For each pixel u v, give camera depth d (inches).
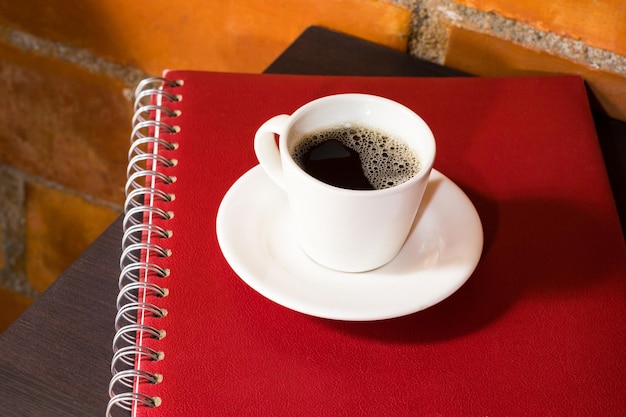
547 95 23.1
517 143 21.9
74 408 18.1
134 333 19.1
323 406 17.2
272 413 17.1
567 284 19.1
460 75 25.4
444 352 18.0
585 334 18.3
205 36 28.6
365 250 18.1
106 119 32.2
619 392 17.5
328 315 17.2
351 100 18.8
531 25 24.1
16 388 18.3
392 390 17.4
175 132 21.5
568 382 17.6
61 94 32.3
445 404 17.3
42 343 18.9
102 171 34.1
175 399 17.2
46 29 30.7
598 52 23.7
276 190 19.5
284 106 22.4
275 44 27.8
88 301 19.6
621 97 24.1
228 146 21.3
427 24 25.2
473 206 19.4
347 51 25.7
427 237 19.0
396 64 25.5
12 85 32.9
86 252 20.5
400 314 17.3
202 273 18.9
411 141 18.7
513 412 17.2
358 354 17.9
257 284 17.6
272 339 18.1
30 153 35.0
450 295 18.4
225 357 17.8
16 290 40.0
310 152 18.6
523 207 20.5
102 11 29.4
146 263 18.8
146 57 30.0
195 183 20.5
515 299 18.8
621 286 19.1
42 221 37.0
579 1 23.2
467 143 21.9
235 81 22.9
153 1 28.5
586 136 22.1
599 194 20.9
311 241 18.2
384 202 17.4
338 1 25.9
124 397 17.2
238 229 18.7
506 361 17.9
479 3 24.3
